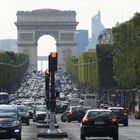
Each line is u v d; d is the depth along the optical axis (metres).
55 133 103.94
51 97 106.88
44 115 168.38
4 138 94.25
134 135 109.56
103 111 98.12
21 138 101.50
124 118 142.12
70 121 166.00
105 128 96.62
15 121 94.06
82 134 97.56
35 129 129.38
